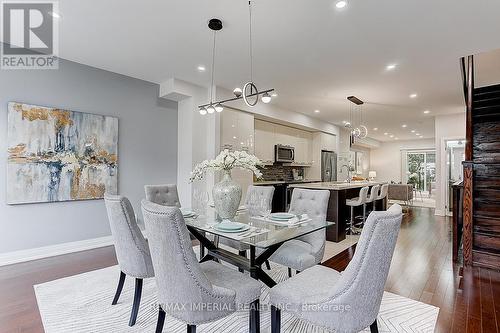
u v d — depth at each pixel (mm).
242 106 5109
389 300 2309
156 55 3416
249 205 3084
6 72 3117
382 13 2438
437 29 2711
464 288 2562
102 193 3850
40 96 3344
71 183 3555
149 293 2396
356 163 12016
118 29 2775
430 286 2607
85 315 2029
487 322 1984
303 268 2131
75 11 2457
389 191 9062
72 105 3600
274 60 3535
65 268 2996
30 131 3236
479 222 3338
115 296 2184
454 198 3439
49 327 1870
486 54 4438
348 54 3332
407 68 3750
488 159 3590
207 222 2340
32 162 3250
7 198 3086
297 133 7273
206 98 4750
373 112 6492
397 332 1850
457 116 6535
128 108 4176
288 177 7402
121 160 4094
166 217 1298
